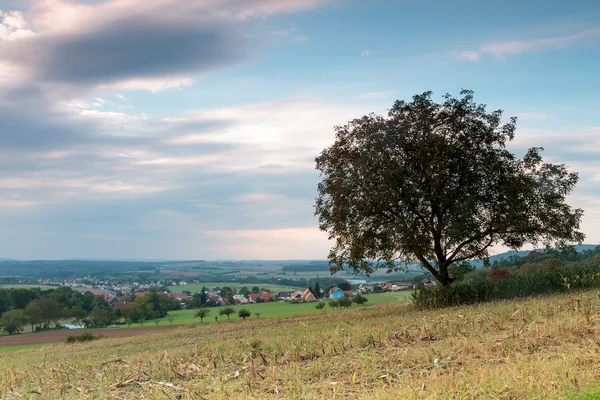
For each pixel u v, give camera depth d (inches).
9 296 4803.2
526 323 472.7
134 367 460.1
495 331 446.6
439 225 1139.3
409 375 307.9
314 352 454.0
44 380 428.8
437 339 472.7
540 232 1147.3
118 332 2982.3
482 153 1135.6
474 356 362.9
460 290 1091.3
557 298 779.4
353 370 360.5
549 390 243.9
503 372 283.9
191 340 876.6
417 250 1153.4
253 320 1379.2
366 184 1125.7
